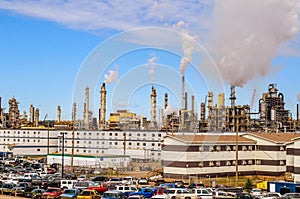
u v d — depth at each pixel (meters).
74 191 42.09
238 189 47.66
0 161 96.44
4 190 45.88
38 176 61.69
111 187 47.62
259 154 72.75
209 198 39.84
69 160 87.88
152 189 43.59
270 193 44.75
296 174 62.34
